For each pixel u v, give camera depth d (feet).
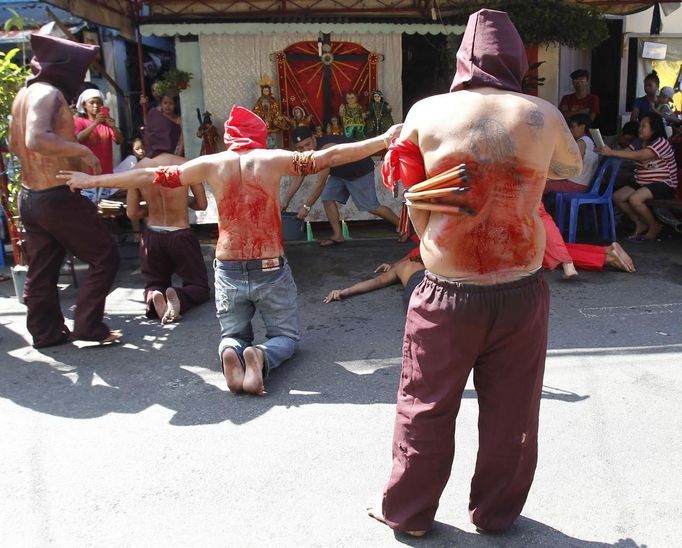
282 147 27.71
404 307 16.93
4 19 25.16
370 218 27.66
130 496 9.19
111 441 10.69
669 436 10.45
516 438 7.72
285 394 12.30
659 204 22.80
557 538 8.20
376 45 27.63
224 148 27.58
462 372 7.49
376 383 12.69
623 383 12.37
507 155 7.02
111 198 22.70
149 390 12.62
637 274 19.81
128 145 31.73
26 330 16.29
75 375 13.42
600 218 26.73
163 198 17.15
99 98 22.50
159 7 26.32
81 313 14.61
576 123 23.89
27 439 10.81
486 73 7.36
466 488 9.28
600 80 32.96
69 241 14.06
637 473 9.48
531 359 7.53
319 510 8.80
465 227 7.16
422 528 8.12
